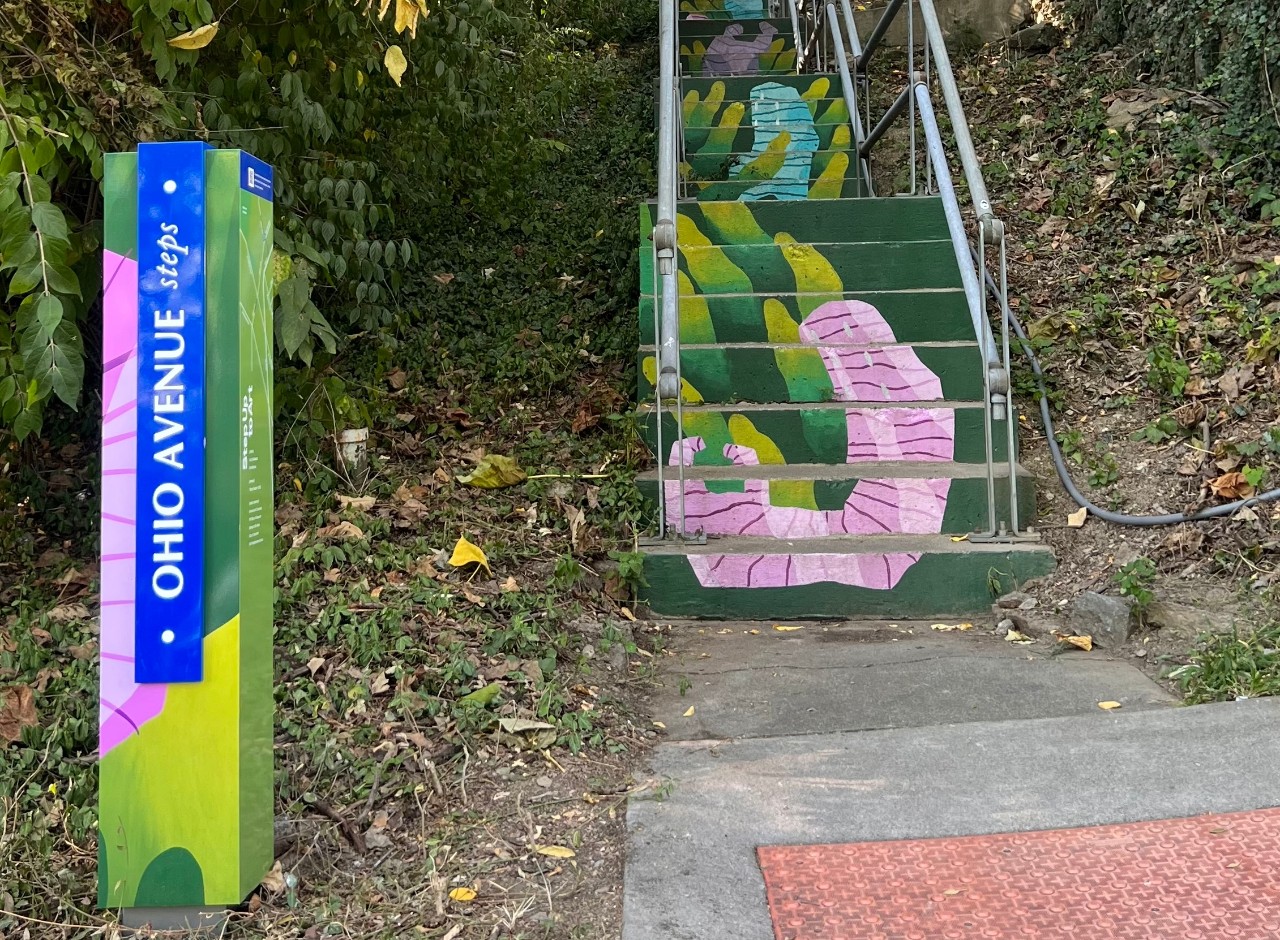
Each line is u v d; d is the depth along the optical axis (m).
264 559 2.37
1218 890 2.31
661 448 4.84
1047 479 4.98
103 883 2.28
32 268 3.00
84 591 4.29
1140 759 2.93
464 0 5.32
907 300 5.61
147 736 2.24
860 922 2.25
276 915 2.34
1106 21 8.00
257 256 2.30
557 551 4.49
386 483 4.90
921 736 3.18
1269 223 5.90
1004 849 2.52
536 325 6.45
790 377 5.41
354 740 3.00
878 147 7.77
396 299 6.43
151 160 2.18
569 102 8.80
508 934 2.26
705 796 2.82
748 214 6.09
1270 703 3.20
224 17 4.18
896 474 4.89
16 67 3.29
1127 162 6.64
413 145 5.87
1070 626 4.11
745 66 9.00
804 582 4.50
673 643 4.25
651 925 2.25
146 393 2.19
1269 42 5.91
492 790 2.86
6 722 3.04
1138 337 5.54
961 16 9.00
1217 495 4.45
